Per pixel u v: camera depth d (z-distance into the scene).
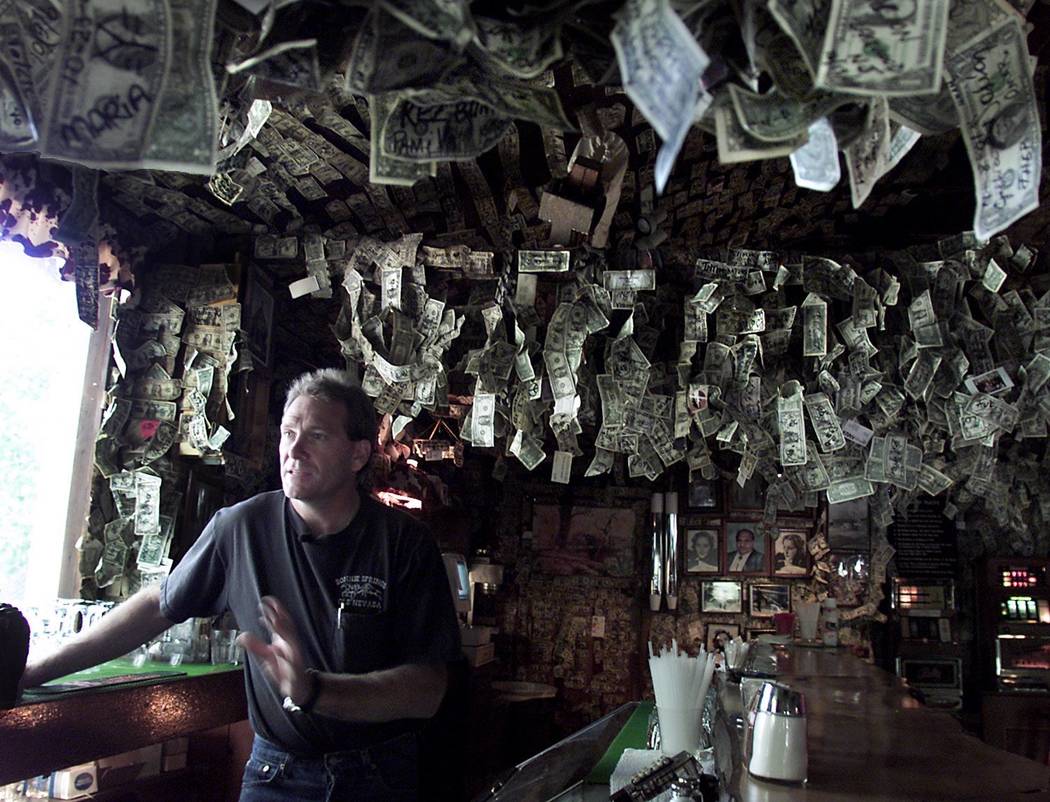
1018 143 0.87
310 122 2.83
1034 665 6.58
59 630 2.81
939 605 6.85
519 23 0.87
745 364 3.75
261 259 3.49
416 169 0.98
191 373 3.33
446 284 3.64
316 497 2.03
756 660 3.66
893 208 3.80
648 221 3.38
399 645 2.09
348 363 3.62
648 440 3.98
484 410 3.47
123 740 2.58
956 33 0.87
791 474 4.60
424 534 2.16
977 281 3.70
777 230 3.96
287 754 2.03
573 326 3.41
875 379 3.74
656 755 2.36
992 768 1.86
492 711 5.54
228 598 2.15
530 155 3.14
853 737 2.21
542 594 7.11
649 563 7.11
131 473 3.20
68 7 0.81
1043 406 3.77
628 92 0.73
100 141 0.82
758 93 0.91
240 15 0.98
